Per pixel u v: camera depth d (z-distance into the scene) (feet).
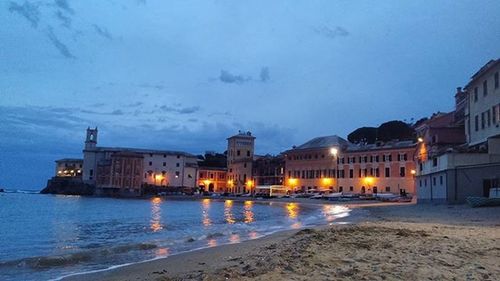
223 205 270.46
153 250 60.44
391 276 30.76
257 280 31.22
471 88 168.55
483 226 75.51
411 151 304.30
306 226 100.42
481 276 30.71
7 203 320.29
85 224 126.00
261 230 93.09
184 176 531.50
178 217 153.58
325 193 335.88
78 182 570.46
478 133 160.56
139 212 195.93
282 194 380.78
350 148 357.20
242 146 521.65
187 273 38.32
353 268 33.65
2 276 41.83
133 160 504.43
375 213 136.15
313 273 32.81
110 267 46.14
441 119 219.20
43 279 40.01
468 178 138.21
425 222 88.99
